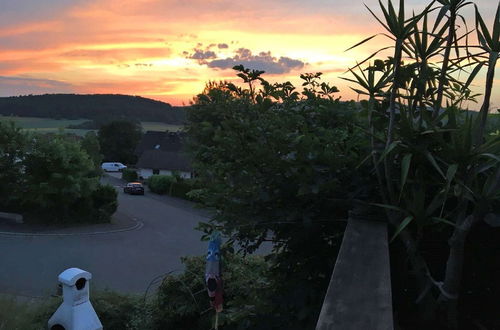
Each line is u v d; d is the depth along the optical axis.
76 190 31.25
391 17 2.44
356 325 1.64
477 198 2.26
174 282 6.71
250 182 3.07
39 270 19.48
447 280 2.50
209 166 3.41
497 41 2.23
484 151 2.35
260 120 3.13
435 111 2.75
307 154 2.87
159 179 57.28
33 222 31.36
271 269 3.70
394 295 3.02
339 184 2.93
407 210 2.49
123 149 100.25
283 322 3.09
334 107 3.52
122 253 24.11
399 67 2.55
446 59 2.65
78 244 26.23
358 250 2.25
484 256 3.02
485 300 3.02
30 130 31.98
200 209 3.55
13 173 30.94
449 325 2.66
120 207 42.28
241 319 3.45
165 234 30.72
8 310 5.54
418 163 2.71
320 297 3.01
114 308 6.75
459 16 2.62
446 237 2.95
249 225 3.12
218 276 3.16
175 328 6.74
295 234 3.19
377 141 2.87
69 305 4.45
